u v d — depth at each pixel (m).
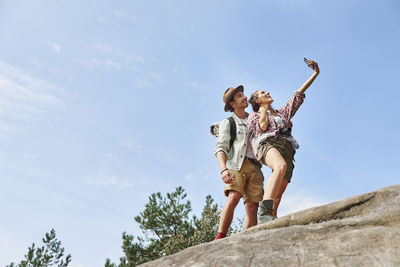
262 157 3.53
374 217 1.94
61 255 17.27
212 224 11.35
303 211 2.15
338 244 1.79
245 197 3.92
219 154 3.89
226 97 4.30
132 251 13.66
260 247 1.90
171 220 14.19
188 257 2.05
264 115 3.59
